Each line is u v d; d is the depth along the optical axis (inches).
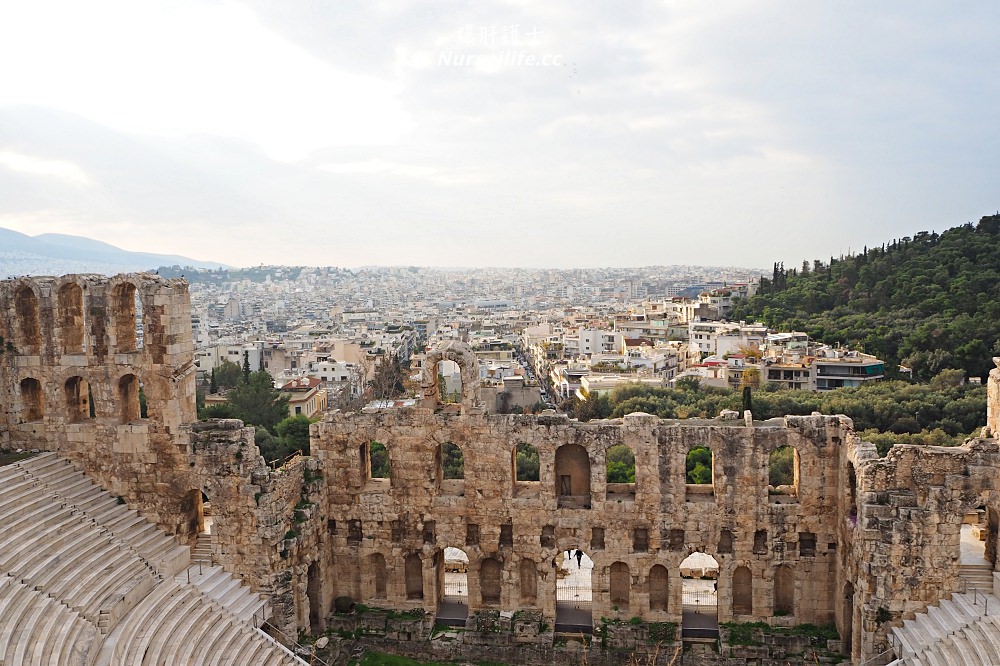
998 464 1667.1
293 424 3895.2
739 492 1988.2
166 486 1980.8
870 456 1782.7
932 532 1689.2
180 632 1606.8
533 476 3469.5
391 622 2114.9
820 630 1977.1
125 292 2059.5
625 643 2014.0
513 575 2097.7
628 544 2028.8
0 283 2005.4
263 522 1909.4
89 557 1689.2
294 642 1958.7
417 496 2132.1
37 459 1956.2
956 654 1503.4
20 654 1289.4
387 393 6825.8
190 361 2053.4
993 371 1785.2
